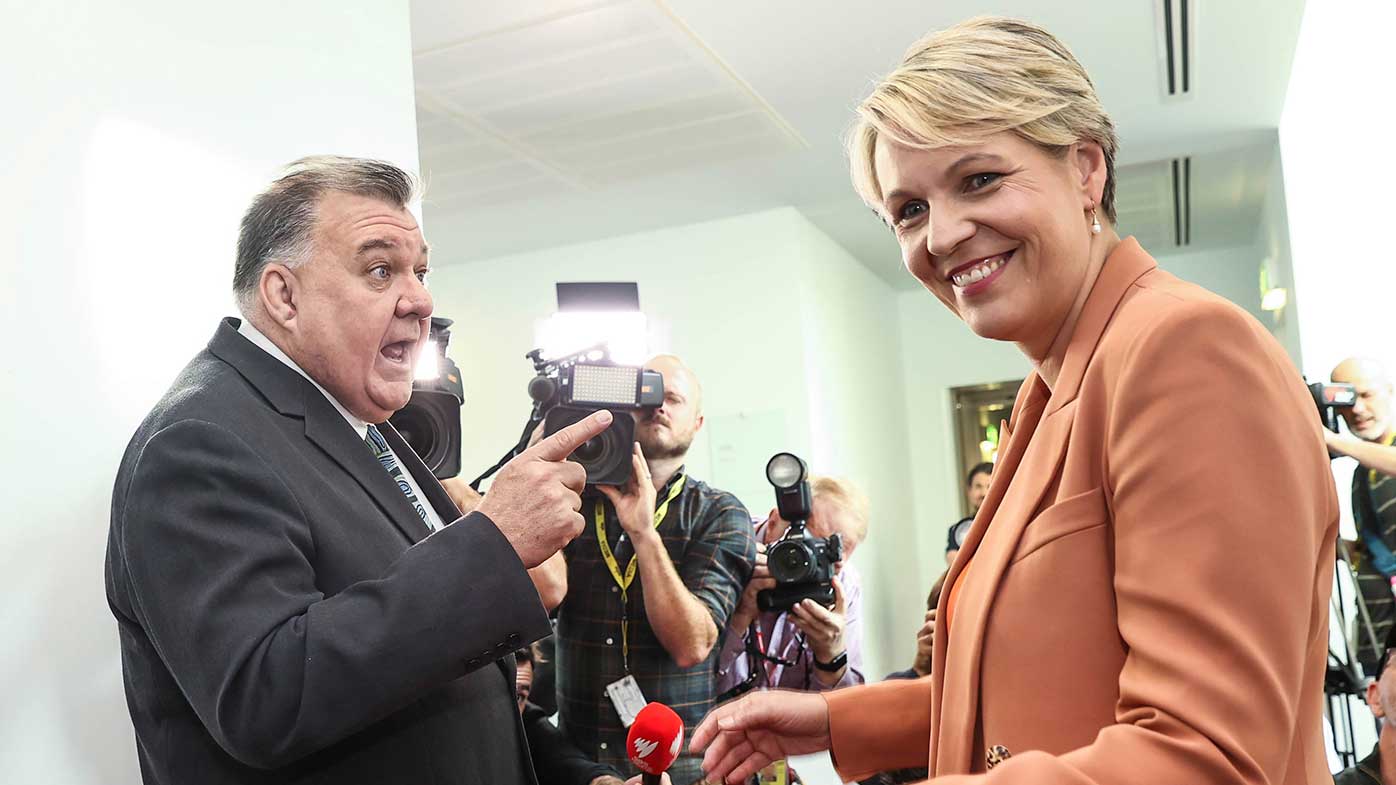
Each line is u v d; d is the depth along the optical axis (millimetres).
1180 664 709
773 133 4871
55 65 1514
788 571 2652
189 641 1036
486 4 3537
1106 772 695
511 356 6484
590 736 2434
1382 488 3455
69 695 1407
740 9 3682
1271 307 6141
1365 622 3482
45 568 1401
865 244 6969
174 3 1738
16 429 1389
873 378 7547
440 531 1123
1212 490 733
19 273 1422
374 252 1273
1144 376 790
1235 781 676
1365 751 3945
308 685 1005
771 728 1248
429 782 1192
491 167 5086
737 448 6027
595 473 2291
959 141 923
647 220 6090
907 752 1229
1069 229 947
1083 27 3969
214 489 1079
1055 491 893
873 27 3859
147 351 1604
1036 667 860
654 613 2346
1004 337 993
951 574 1027
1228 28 4023
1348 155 3863
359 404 1312
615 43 3891
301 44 2033
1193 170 5812
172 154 1699
